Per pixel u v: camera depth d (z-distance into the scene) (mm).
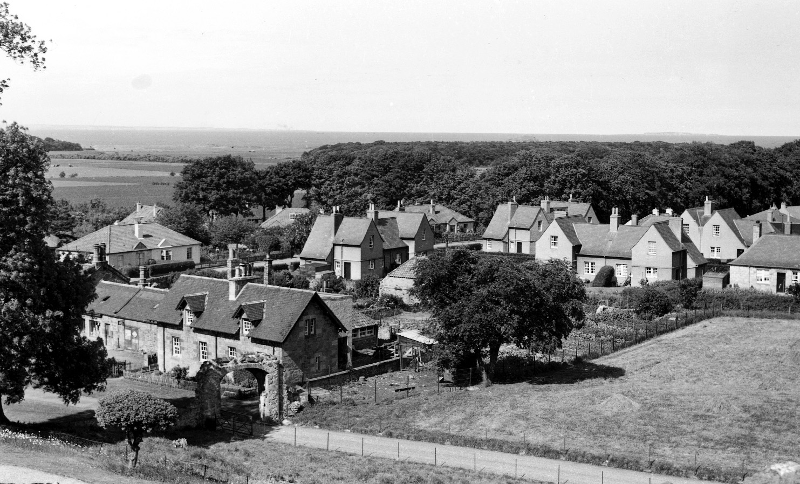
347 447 54125
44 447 46375
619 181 161625
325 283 108500
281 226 156750
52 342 51844
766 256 98438
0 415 54219
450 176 187125
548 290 69625
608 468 48469
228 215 174000
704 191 171125
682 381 66562
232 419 61812
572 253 112000
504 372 73125
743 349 75625
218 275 114938
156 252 124688
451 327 68812
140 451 50531
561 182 159750
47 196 52562
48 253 52906
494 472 47844
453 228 164875
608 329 85438
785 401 58938
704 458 48719
